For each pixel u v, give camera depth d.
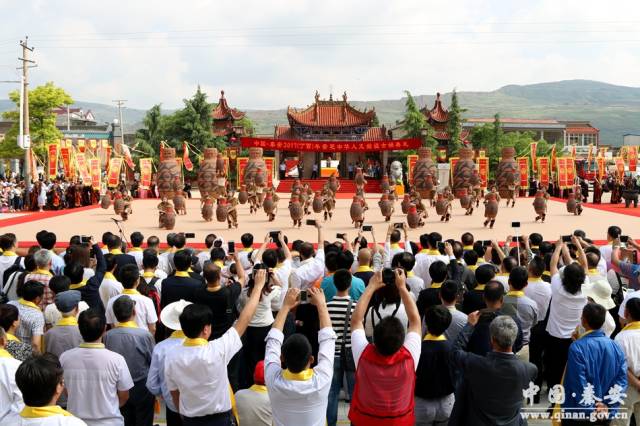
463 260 11.12
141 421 6.33
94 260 10.49
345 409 7.39
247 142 43.03
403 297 5.18
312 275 8.13
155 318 7.26
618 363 5.45
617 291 9.49
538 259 8.14
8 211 31.19
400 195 41.69
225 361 5.13
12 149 49.12
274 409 4.68
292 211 23.38
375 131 54.16
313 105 52.41
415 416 5.73
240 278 7.89
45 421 3.94
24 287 6.86
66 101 49.47
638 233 22.02
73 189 33.25
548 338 7.36
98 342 5.45
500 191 31.53
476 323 5.85
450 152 57.72
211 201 25.33
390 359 4.63
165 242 20.52
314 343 6.94
